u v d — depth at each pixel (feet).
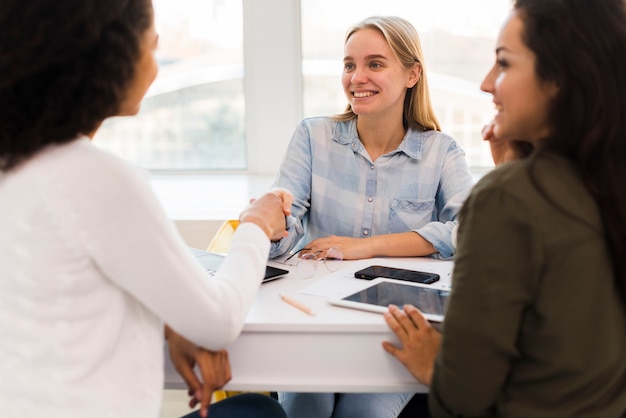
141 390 3.10
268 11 10.27
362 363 3.82
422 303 4.03
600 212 3.02
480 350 3.02
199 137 11.30
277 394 6.12
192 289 3.08
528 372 3.11
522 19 3.16
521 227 2.98
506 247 2.99
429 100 6.15
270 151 10.85
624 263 3.00
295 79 10.52
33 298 2.86
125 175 2.90
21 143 2.81
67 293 2.87
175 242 3.05
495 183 3.07
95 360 2.94
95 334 2.95
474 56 10.41
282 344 3.82
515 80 3.19
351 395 5.12
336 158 6.12
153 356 3.18
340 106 10.80
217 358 3.69
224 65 11.02
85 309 2.92
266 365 3.84
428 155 6.03
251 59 10.75
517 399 3.13
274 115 10.66
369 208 6.02
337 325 3.75
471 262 3.04
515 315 3.01
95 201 2.83
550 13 3.05
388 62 5.76
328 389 3.82
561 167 3.08
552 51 3.04
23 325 2.87
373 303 4.03
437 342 3.63
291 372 3.84
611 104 2.98
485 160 10.69
